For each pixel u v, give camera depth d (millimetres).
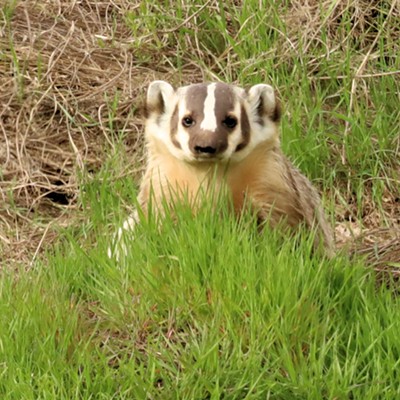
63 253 12336
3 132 14938
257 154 11320
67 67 15836
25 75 15617
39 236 13367
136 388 9102
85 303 10562
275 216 11367
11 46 15562
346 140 14680
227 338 9555
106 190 13742
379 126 14828
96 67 15945
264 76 15453
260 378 9133
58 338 9781
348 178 14500
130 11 16562
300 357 9273
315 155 14461
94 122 15195
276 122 11484
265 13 16047
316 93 15320
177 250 10445
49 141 15047
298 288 10000
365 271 11414
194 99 11148
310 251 10719
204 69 15945
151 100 11523
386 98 15398
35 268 11406
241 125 11133
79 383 9078
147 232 10859
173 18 16406
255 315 9586
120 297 10297
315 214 12133
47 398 8883
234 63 15695
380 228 13711
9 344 9461
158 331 9922
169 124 11359
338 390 8953
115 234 11266
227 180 11320
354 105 15195
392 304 10141
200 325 9852
